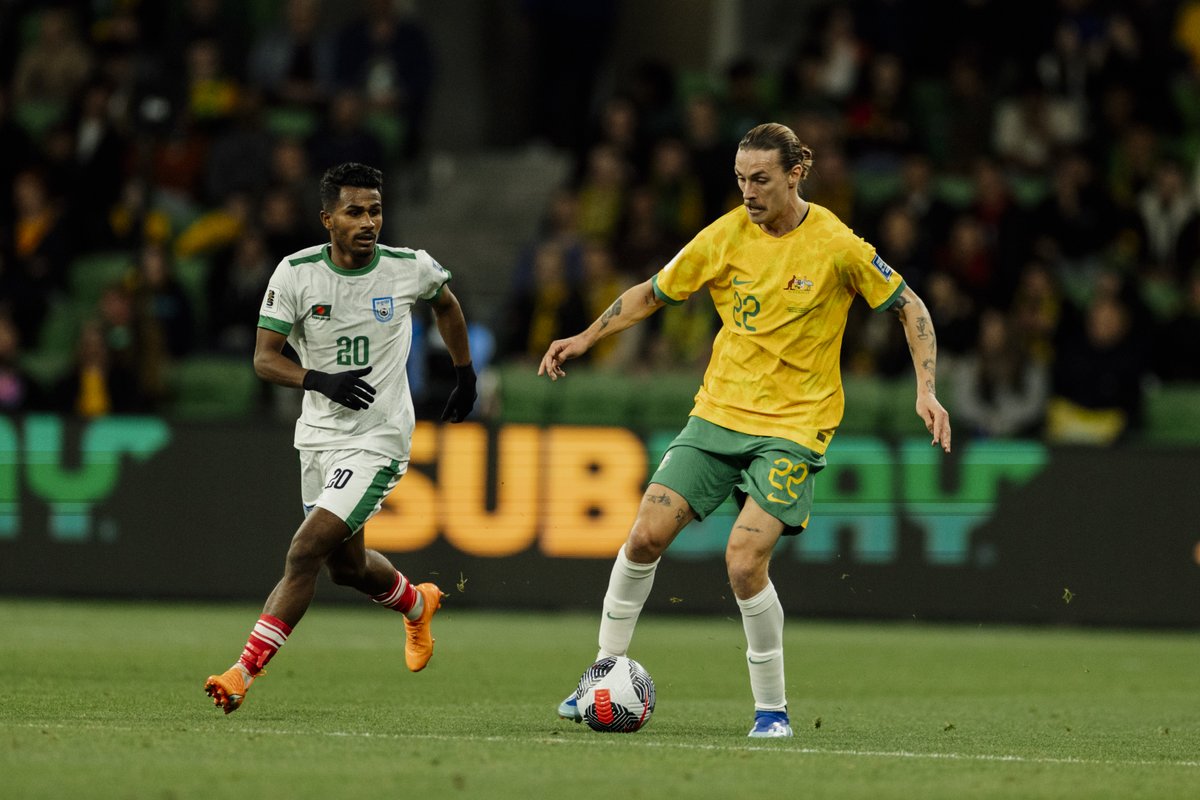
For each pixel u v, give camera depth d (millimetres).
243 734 22188
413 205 69688
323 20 75312
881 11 64875
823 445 23625
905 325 23719
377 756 20250
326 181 24188
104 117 60875
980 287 55469
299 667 33656
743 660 37656
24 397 53688
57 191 60125
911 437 47781
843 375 53000
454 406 26344
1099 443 47281
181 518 48125
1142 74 62594
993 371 51844
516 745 21703
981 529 47500
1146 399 52594
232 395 54406
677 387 52344
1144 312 53094
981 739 24578
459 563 47688
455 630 43156
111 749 20281
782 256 23406
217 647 36688
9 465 48406
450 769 19281
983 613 47406
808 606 47906
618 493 47625
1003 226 56875
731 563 23344
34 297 57875
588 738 22859
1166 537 47000
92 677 30438
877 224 56500
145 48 65062
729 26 77625
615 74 79125
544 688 31047
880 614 47688
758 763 20578
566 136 70812
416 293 24906
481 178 71250
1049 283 55094
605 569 47562
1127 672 36875
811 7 78500
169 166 62469
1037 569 47312
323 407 24594
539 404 52812
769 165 22938
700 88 69562
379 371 24594
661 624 46406
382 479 24531
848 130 61969
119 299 53375
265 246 57250
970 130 62219
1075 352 52031
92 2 69375
